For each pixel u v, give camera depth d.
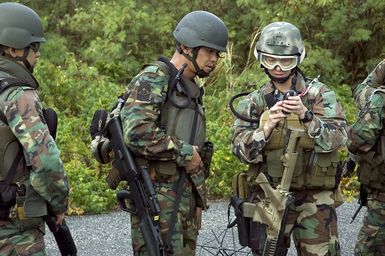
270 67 5.00
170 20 14.92
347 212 8.98
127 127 4.65
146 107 4.65
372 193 5.73
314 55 13.84
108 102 11.40
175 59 4.82
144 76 4.72
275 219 4.95
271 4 14.59
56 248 7.39
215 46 4.75
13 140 4.26
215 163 9.80
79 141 10.44
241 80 12.98
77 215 8.78
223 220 8.50
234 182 5.35
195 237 4.93
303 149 5.01
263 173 5.08
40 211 4.29
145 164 4.74
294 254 7.26
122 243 7.63
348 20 14.40
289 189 5.06
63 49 14.62
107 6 14.64
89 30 15.00
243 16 14.78
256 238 5.03
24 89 4.25
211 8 15.26
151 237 4.62
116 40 14.45
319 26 14.69
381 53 14.86
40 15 15.52
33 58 4.41
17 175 4.27
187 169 4.76
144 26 14.84
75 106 12.49
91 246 7.50
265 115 5.03
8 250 4.28
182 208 4.77
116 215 8.80
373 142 5.53
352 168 6.15
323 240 5.05
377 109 5.48
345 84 14.16
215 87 13.19
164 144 4.64
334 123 5.02
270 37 4.97
